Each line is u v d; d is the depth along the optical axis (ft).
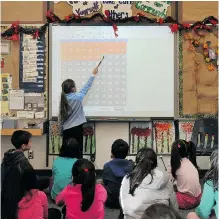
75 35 15.47
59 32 15.46
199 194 11.98
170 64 15.48
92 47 15.51
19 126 15.53
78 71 15.57
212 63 15.42
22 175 8.91
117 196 11.94
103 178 12.14
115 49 15.49
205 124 15.43
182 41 15.38
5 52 15.48
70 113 14.43
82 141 14.97
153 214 4.03
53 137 15.74
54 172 11.98
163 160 15.62
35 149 15.83
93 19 15.40
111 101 15.62
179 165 12.00
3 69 15.52
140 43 15.46
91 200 8.18
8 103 15.52
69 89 14.48
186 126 15.61
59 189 11.87
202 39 15.35
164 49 15.44
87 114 15.65
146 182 8.08
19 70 15.51
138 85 15.57
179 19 15.31
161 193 8.00
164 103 15.60
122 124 15.75
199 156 15.58
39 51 15.47
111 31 15.44
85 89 15.06
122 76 15.56
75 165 8.32
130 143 15.75
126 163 11.92
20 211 8.67
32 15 15.37
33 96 15.56
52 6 15.35
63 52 15.51
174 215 4.03
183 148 12.08
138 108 15.61
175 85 15.53
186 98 15.53
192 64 15.43
